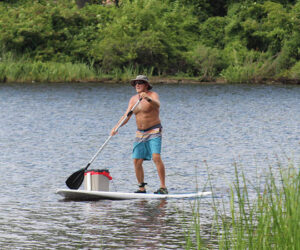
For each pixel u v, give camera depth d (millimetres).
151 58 112688
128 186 28953
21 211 23469
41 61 111375
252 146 40594
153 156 27094
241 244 15961
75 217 22625
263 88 96062
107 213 23297
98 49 112875
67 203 25125
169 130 49094
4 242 19125
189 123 53781
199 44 122688
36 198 25969
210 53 113250
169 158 36188
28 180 29844
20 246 18703
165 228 20906
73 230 20672
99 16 122125
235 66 112312
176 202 25266
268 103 72312
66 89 89438
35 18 115250
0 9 122312
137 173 27453
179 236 19844
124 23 115000
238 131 48438
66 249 18453
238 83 107125
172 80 108688
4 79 103688
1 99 73688
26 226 21156
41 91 85500
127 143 42500
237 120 55906
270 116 59156
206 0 135750
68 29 117938
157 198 26219
